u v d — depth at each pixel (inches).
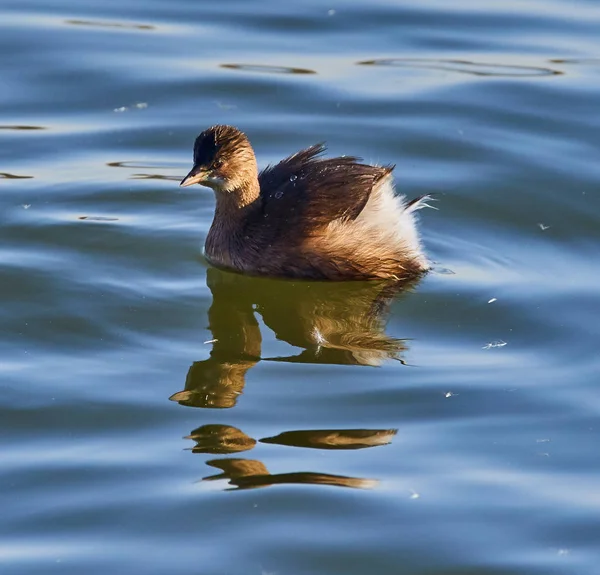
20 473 396.5
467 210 601.9
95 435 420.2
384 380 458.9
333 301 536.1
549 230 584.1
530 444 414.6
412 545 361.7
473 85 721.6
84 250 560.1
